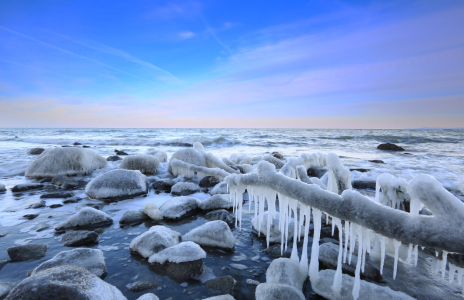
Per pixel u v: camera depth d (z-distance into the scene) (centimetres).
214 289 214
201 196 510
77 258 238
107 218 368
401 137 2730
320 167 539
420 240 136
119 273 238
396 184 243
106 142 2056
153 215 378
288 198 218
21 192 536
